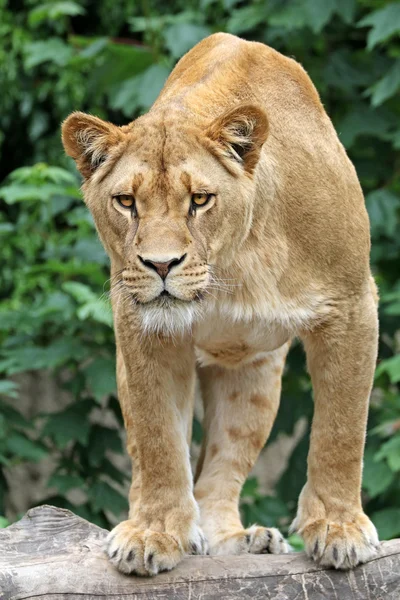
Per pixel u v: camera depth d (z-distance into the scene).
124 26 19.69
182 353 8.70
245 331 8.82
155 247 7.69
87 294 13.66
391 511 13.70
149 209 7.81
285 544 9.48
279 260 8.52
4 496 15.42
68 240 16.25
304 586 8.24
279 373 10.38
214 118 8.38
